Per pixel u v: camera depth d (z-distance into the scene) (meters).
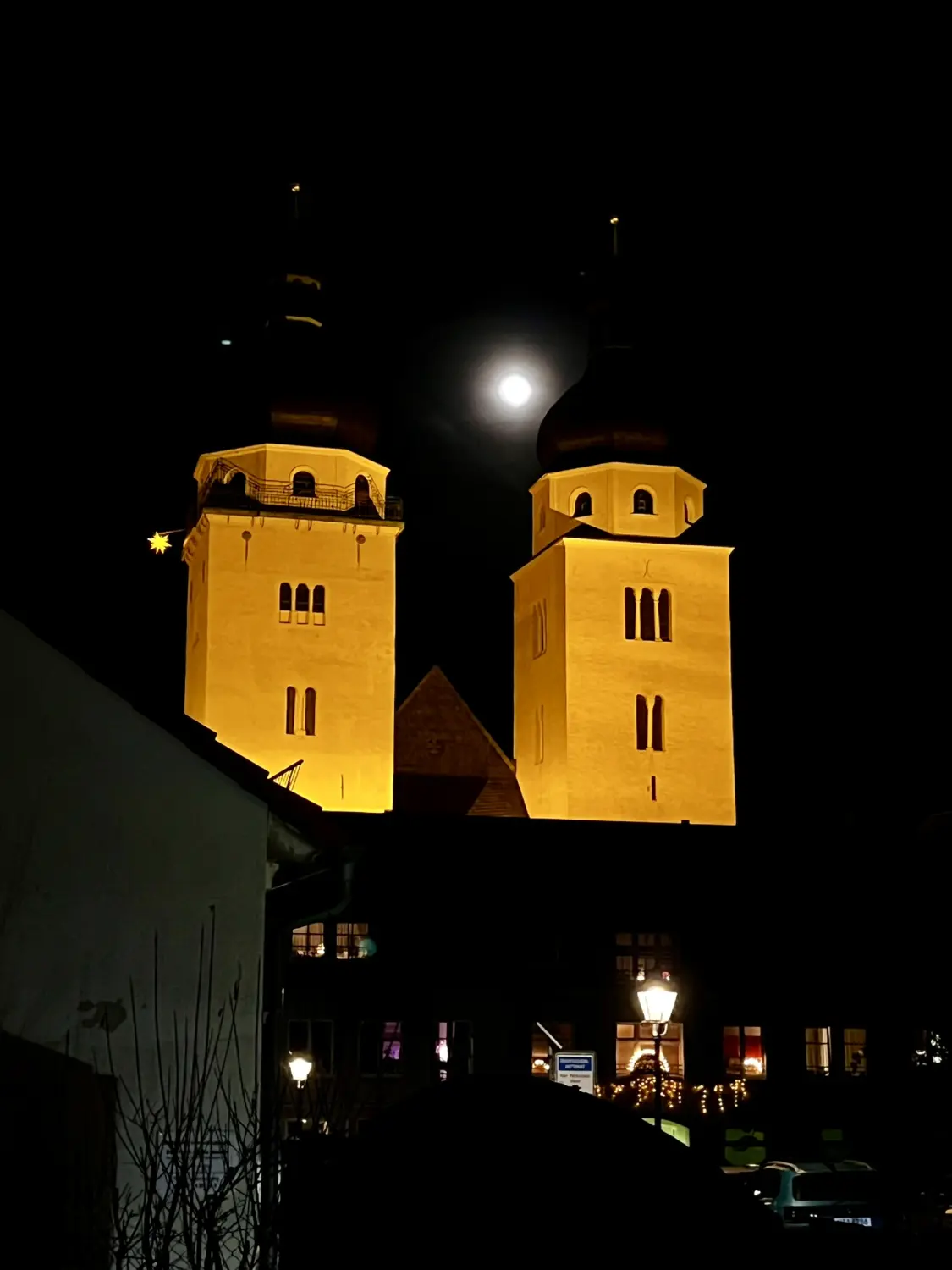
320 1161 10.91
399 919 57.78
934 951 59.31
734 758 90.56
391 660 85.00
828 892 61.00
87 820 18.16
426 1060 56.50
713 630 91.19
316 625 84.81
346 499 87.00
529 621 95.94
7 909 17.75
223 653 84.00
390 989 56.91
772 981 59.47
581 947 58.94
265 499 86.50
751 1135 56.34
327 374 88.25
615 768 88.88
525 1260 9.38
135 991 17.97
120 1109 17.56
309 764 83.56
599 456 93.44
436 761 92.81
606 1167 9.73
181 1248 14.81
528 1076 10.32
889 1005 58.84
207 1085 17.92
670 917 59.78
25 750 18.11
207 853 18.41
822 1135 57.44
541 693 93.31
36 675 18.25
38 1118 17.33
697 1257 9.38
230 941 18.27
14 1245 16.77
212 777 18.56
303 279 90.31
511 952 58.31
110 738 18.38
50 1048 17.59
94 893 18.03
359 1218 9.70
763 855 62.16
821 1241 11.54
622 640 90.19
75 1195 15.24
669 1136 9.99
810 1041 59.22
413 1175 9.78
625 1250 9.39
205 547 86.06
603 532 91.12
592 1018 58.38
